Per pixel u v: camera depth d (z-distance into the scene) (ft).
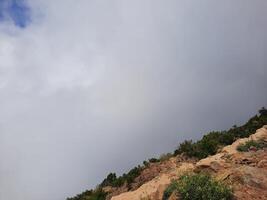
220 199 38.17
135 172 92.12
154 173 84.79
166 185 46.39
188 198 39.42
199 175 42.60
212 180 40.93
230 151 60.39
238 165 51.13
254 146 60.03
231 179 42.83
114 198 54.13
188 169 55.42
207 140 91.15
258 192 39.86
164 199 43.73
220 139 91.50
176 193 41.27
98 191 90.84
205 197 38.65
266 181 41.63
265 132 66.49
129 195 53.36
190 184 40.88
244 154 55.47
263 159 51.19
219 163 51.83
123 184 90.94
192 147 90.63
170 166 84.74
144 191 52.37
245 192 39.83
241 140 64.39
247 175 42.47
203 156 85.20
